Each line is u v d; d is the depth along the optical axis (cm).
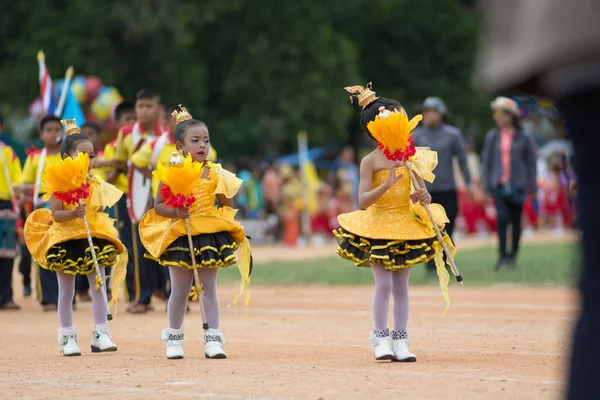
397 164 1639
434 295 3064
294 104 8894
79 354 1873
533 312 2542
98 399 1316
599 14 740
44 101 3322
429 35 10400
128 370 1616
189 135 1800
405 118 1638
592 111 825
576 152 853
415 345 1911
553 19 752
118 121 2908
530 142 3844
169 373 1562
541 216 7350
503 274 3669
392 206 1675
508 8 785
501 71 785
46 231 1897
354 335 2133
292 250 6203
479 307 2691
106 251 1888
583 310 864
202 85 8250
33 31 7862
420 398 1260
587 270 861
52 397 1344
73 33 7675
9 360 1814
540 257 4538
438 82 10312
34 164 2992
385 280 1670
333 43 9281
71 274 1892
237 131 10050
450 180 3506
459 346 1886
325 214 7281
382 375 1477
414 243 1652
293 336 2127
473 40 10350
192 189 1725
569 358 872
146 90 2705
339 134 9325
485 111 10506
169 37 7969
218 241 1764
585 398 847
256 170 7694
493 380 1410
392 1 10238
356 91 1747
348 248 1695
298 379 1448
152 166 2633
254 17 8875
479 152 10825
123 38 7812
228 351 1875
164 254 1762
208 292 1798
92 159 1955
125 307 2945
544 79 791
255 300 3048
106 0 7788
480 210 6869
